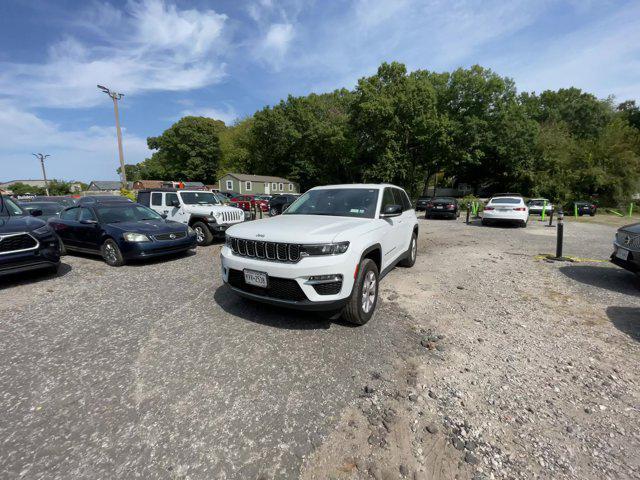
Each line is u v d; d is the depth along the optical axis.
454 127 34.41
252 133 62.72
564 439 2.12
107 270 6.38
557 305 4.48
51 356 3.11
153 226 7.04
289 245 3.30
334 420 2.27
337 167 53.31
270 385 2.65
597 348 3.30
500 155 35.31
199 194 10.36
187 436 2.12
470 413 2.35
